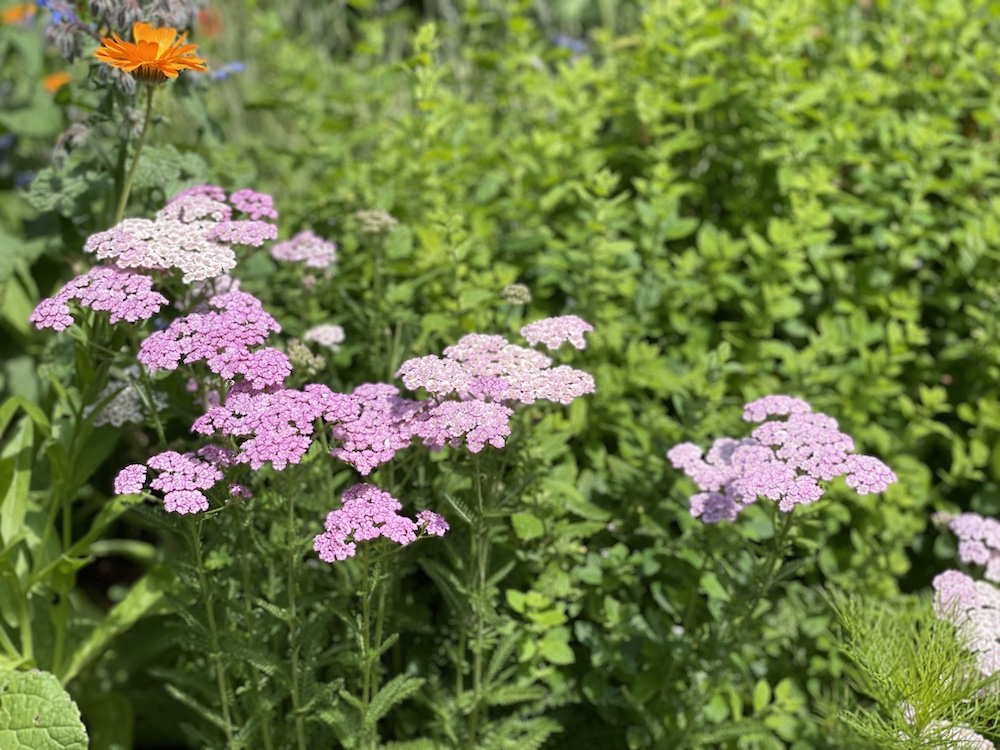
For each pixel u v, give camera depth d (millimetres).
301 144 938
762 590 517
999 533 566
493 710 601
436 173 736
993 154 795
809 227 687
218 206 532
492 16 897
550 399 475
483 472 497
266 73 1015
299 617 514
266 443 440
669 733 577
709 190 775
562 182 729
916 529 683
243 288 672
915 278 766
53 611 599
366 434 465
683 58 755
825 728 606
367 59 985
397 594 589
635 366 647
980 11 885
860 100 787
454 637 600
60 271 815
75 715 533
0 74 974
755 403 522
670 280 682
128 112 570
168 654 686
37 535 622
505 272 635
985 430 708
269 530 599
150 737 690
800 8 799
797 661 646
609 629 594
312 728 540
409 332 621
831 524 660
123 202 555
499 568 580
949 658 506
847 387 687
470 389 476
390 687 500
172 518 497
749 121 736
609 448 676
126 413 559
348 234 705
